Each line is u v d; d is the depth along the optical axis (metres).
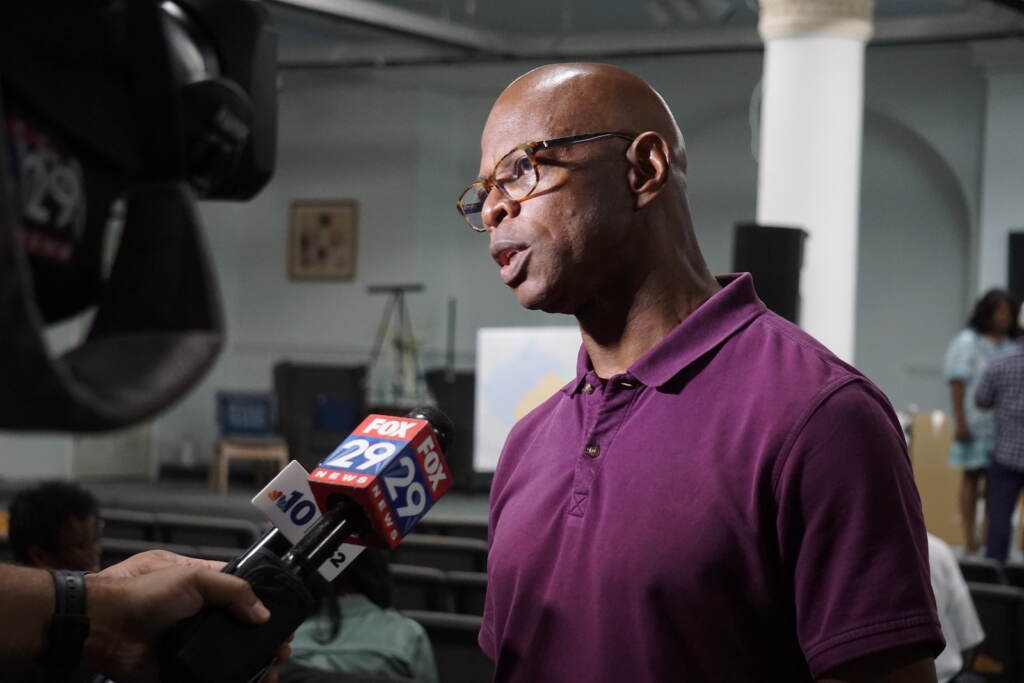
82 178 0.61
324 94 13.79
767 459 1.18
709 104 12.89
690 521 1.19
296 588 1.03
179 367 0.59
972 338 8.47
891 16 11.27
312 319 13.84
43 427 0.53
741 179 13.08
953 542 9.03
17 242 0.50
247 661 1.00
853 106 6.93
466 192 1.35
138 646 1.02
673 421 1.25
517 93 1.32
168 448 13.76
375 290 12.83
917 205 12.38
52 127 0.59
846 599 1.12
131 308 0.62
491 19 11.95
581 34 12.02
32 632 1.01
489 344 4.51
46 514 2.83
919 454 9.13
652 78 12.97
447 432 1.24
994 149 11.44
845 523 1.13
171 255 0.62
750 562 1.18
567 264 1.29
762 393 1.22
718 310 1.30
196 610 1.01
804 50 6.88
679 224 1.35
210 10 0.73
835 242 6.90
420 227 13.49
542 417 1.47
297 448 12.42
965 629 3.14
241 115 0.70
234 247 14.15
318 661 2.78
